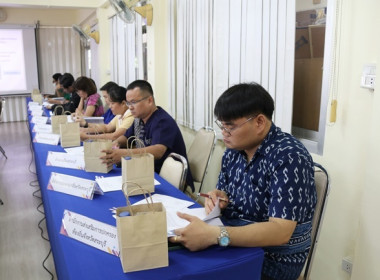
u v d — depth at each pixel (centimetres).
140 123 258
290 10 205
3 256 249
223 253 109
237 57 257
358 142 168
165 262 102
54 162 212
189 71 336
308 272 137
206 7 295
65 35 850
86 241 116
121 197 157
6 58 805
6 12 798
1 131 718
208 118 306
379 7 154
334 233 184
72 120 358
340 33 173
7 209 331
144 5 403
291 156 115
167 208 142
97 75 718
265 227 111
